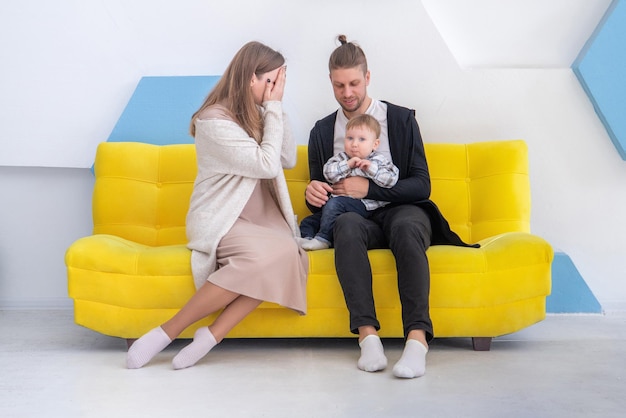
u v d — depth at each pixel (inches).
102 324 98.3
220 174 98.4
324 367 89.4
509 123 129.0
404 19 128.3
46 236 133.3
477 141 129.2
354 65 107.0
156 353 90.7
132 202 118.2
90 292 97.7
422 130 129.3
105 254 97.6
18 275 133.5
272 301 91.7
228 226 95.7
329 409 71.6
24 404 73.9
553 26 130.9
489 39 131.8
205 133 97.2
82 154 129.9
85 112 129.7
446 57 128.6
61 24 128.7
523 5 131.0
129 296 97.6
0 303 133.5
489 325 97.3
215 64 130.4
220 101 101.1
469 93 128.7
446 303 97.1
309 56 129.2
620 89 125.1
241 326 98.3
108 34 129.4
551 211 129.4
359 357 94.9
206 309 91.0
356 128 105.4
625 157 126.6
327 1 128.5
